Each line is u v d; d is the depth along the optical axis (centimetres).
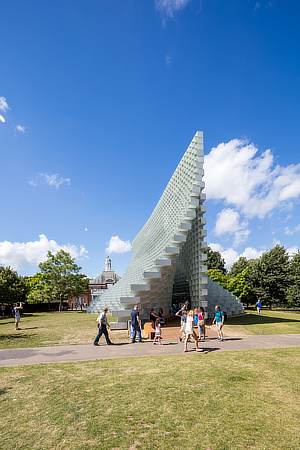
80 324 2203
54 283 4481
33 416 509
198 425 465
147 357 966
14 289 3753
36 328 1928
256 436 429
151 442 418
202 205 2152
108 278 7831
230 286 4475
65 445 415
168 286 2314
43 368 827
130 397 584
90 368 820
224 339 1315
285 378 687
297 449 395
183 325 1324
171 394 595
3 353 1070
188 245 2380
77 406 546
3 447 412
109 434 442
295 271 3778
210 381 671
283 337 1345
